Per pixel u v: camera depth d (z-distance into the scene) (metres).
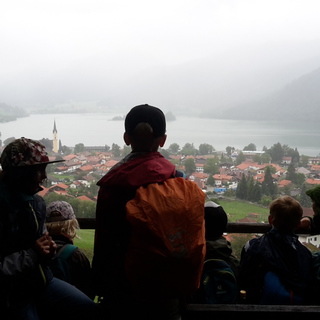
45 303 1.96
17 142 1.72
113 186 1.63
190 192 1.56
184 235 1.49
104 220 1.67
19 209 1.66
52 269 2.16
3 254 1.64
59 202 2.35
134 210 1.52
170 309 1.73
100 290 1.84
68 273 2.18
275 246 2.21
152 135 1.71
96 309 1.98
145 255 1.49
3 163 1.69
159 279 1.51
